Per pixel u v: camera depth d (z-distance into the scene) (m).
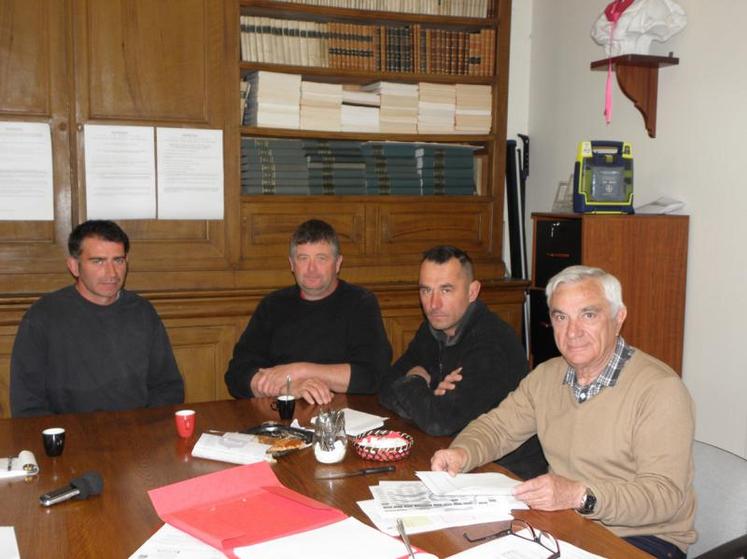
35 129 3.02
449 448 1.79
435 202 3.65
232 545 1.33
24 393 2.49
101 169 3.12
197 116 3.24
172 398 2.69
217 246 3.30
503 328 2.26
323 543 1.34
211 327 3.27
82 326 2.57
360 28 3.48
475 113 3.72
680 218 3.06
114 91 3.11
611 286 1.76
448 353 2.34
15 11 2.97
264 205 3.36
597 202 3.04
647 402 1.70
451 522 1.46
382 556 1.30
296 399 2.43
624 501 1.53
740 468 1.69
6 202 3.01
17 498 1.58
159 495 1.57
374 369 2.62
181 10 3.17
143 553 1.32
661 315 3.07
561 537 1.40
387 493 1.60
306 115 3.42
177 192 3.22
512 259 4.05
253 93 3.36
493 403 2.12
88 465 1.79
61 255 3.09
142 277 3.19
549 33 3.97
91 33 3.06
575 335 1.73
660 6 3.03
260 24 3.33
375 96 3.55
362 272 3.52
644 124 3.32
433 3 3.58
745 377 2.86
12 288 3.03
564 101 3.86
